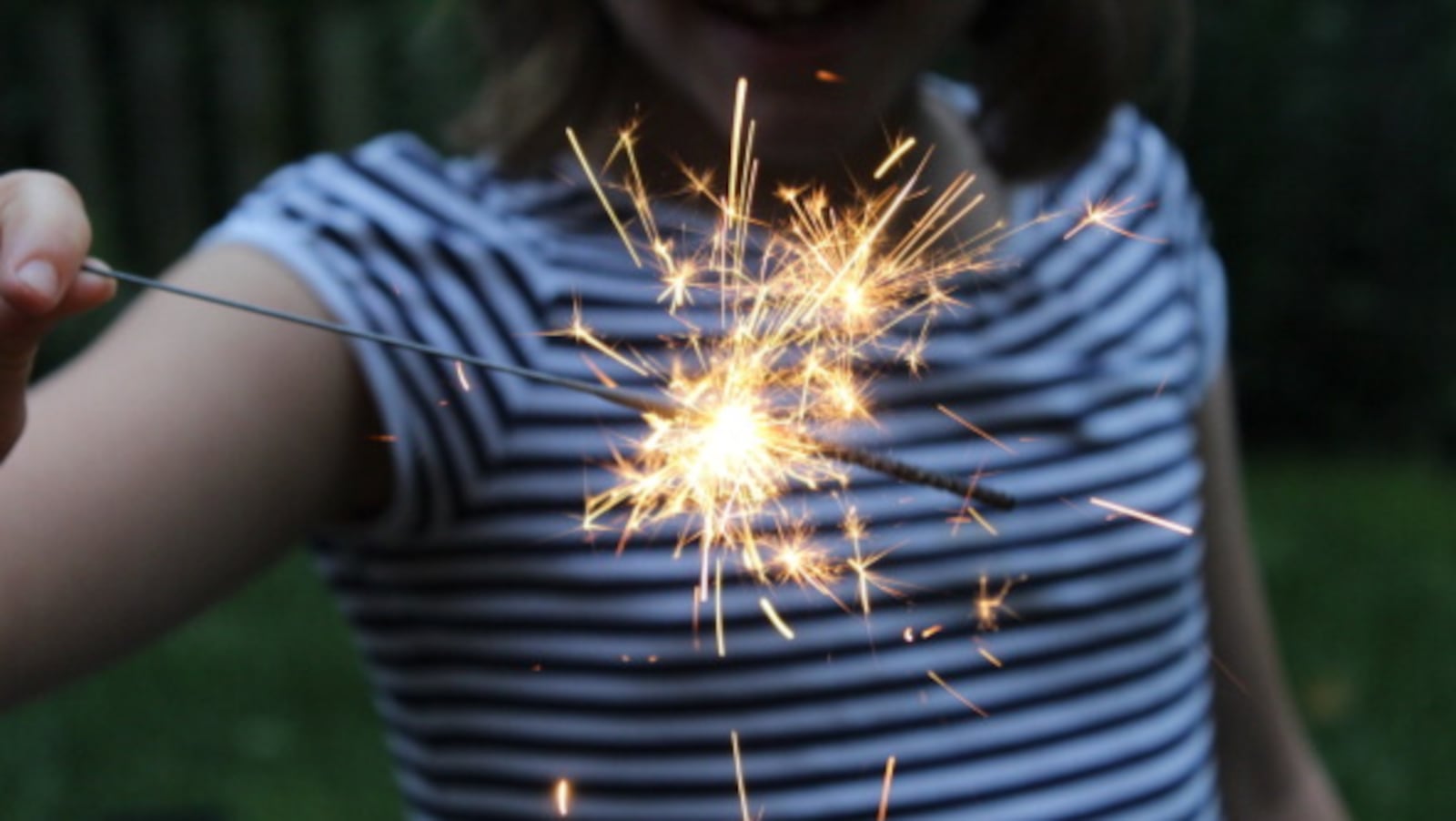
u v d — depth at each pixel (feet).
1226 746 3.35
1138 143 3.33
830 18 2.71
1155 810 3.00
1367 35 10.93
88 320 9.64
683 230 2.81
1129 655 2.99
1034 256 3.05
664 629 2.75
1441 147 10.93
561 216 2.80
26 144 11.28
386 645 2.83
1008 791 2.89
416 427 2.64
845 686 2.81
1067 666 2.93
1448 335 11.12
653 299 2.77
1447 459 11.16
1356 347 11.16
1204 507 3.28
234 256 2.64
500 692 2.77
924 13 2.76
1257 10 10.69
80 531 2.42
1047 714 2.92
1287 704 3.39
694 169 2.84
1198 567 3.16
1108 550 2.97
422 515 2.70
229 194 11.76
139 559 2.46
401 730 2.89
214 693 7.45
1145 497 3.01
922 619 2.84
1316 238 11.03
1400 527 9.58
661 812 2.77
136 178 11.56
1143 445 3.04
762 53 2.71
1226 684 3.33
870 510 2.82
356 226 2.67
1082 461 2.97
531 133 2.83
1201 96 10.82
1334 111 10.86
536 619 2.74
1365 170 11.00
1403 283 11.11
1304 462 11.05
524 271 2.73
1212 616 3.31
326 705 7.39
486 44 2.97
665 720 2.76
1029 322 2.99
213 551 2.52
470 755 2.80
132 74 11.50
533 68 2.85
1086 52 3.17
